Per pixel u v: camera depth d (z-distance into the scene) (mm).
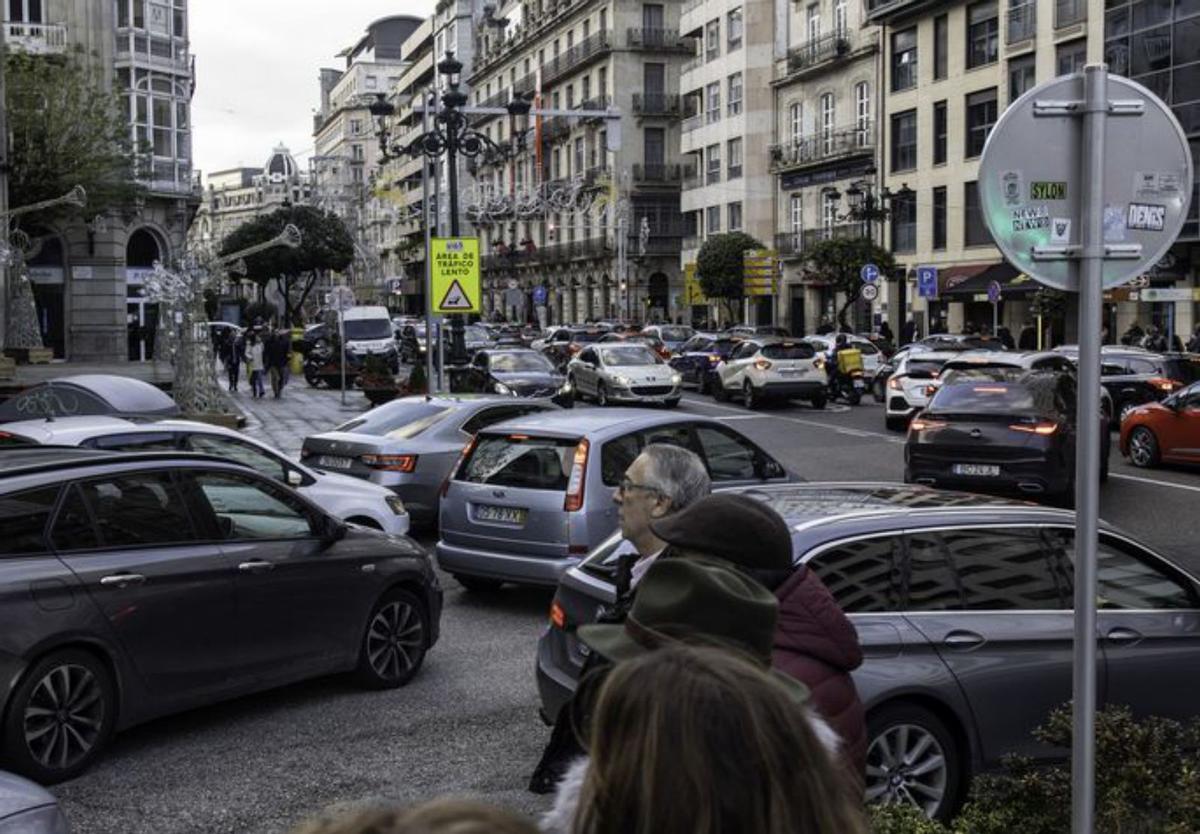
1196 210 36938
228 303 66938
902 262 51094
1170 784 4457
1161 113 3619
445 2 107375
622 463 9719
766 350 31328
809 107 58750
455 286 24000
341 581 7648
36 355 38625
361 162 151875
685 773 1553
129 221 49219
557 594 6445
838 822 1620
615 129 26062
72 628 6191
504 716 7422
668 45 78375
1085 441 3553
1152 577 6148
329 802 6035
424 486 13055
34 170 40406
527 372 29297
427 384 26828
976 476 14383
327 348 41594
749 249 57281
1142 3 38281
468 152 25641
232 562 7000
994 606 5715
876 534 5625
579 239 83375
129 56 49531
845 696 3396
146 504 6770
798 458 20766
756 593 2465
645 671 1646
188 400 25172
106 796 6086
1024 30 43781
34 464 6508
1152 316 39531
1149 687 5863
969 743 5461
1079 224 3627
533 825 1346
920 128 49781
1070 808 4430
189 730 7148
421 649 8227
